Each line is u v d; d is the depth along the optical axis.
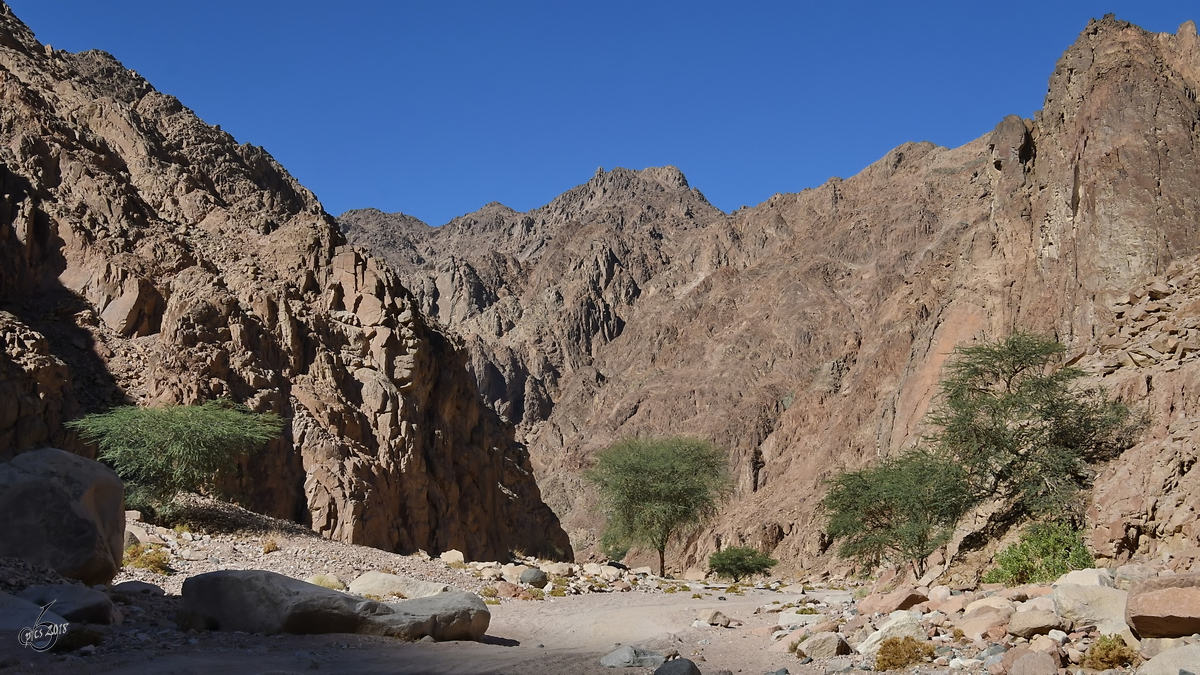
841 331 159.00
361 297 48.72
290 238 49.78
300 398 41.88
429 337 52.28
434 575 28.03
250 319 42.62
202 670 12.30
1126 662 11.84
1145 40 59.72
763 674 13.91
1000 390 35.53
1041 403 30.16
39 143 45.72
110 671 12.02
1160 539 21.28
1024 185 68.25
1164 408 27.86
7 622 13.28
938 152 198.50
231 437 32.19
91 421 31.83
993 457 30.78
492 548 51.75
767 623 21.33
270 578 15.90
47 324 38.72
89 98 56.34
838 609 22.56
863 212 190.12
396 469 43.72
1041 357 33.94
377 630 16.08
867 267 176.25
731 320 181.88
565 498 150.62
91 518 16.77
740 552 75.25
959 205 172.88
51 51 63.47
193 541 25.56
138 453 30.56
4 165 41.91
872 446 102.81
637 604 26.20
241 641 14.61
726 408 154.62
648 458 53.66
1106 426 28.53
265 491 37.53
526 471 63.66
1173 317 31.44
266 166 69.31
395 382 47.09
